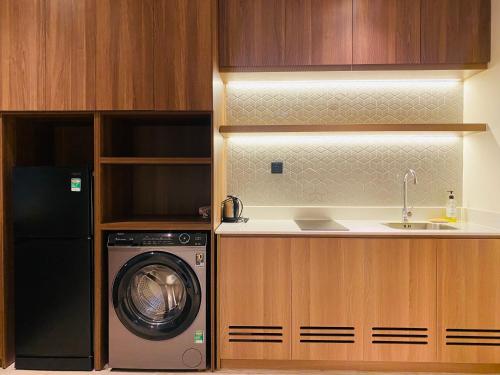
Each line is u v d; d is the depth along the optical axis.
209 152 2.96
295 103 2.96
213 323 2.36
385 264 2.30
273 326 2.34
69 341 2.37
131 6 2.34
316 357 2.33
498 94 2.44
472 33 2.51
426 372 2.34
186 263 2.32
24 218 2.37
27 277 2.38
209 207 2.72
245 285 2.35
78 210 2.36
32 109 2.35
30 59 2.35
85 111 2.36
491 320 2.27
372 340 2.31
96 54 2.34
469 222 2.75
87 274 2.36
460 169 2.91
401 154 2.92
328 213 2.90
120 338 2.35
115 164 2.62
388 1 2.53
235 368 2.40
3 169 2.41
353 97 2.93
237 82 2.93
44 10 2.35
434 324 2.29
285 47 2.56
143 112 2.38
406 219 2.77
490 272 2.27
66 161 2.97
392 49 2.52
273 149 2.96
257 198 2.97
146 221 2.48
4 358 2.40
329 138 2.95
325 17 2.55
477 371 2.32
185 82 2.33
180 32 2.34
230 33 2.57
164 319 2.37
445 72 2.63
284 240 2.33
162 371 2.37
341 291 2.31
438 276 2.28
